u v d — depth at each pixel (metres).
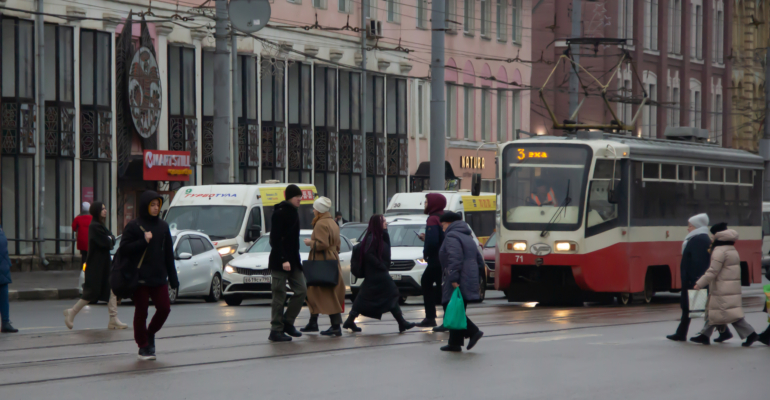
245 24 71.81
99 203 42.09
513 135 148.50
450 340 34.78
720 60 184.75
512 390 27.05
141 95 90.94
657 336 40.41
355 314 40.78
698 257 38.41
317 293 39.16
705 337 38.16
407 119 128.62
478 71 140.12
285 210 37.34
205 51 99.69
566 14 157.75
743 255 70.69
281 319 37.50
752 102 193.50
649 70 166.12
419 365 31.50
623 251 56.50
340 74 117.06
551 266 56.50
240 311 53.25
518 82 149.12
